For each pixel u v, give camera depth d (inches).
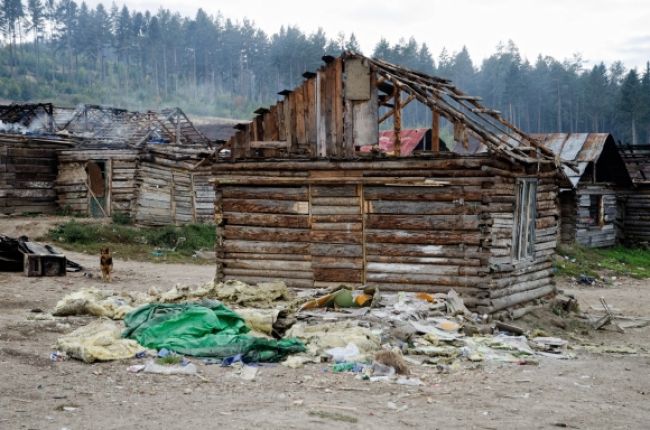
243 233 729.0
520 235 716.7
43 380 402.3
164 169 1321.4
